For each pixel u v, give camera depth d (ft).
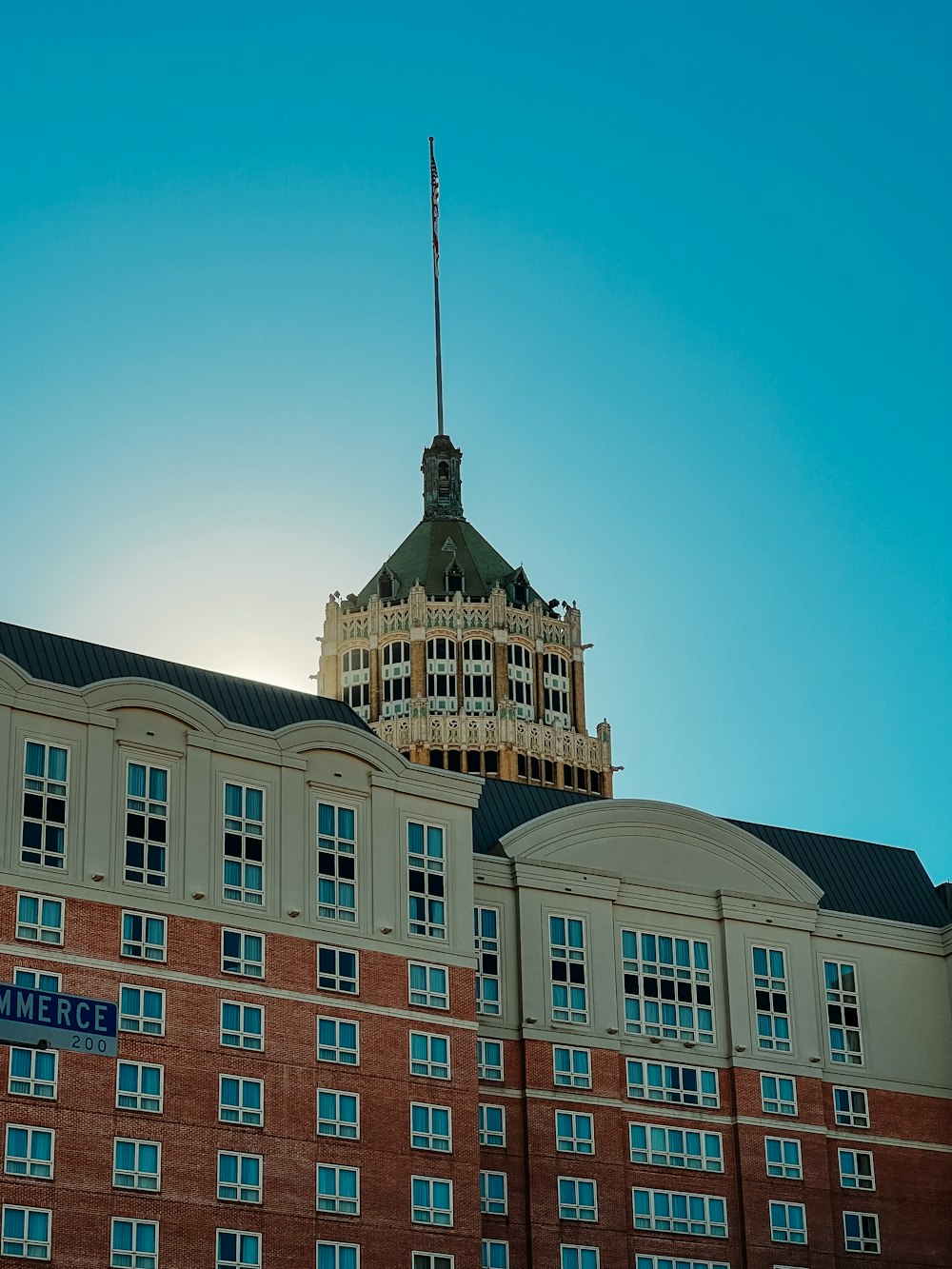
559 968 359.46
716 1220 358.43
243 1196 306.35
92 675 332.80
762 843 388.16
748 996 375.25
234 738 328.49
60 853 307.99
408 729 632.38
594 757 652.48
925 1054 390.83
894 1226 375.04
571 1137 350.43
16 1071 294.46
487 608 649.20
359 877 334.24
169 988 310.45
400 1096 325.21
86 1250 291.79
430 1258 319.06
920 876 421.18
